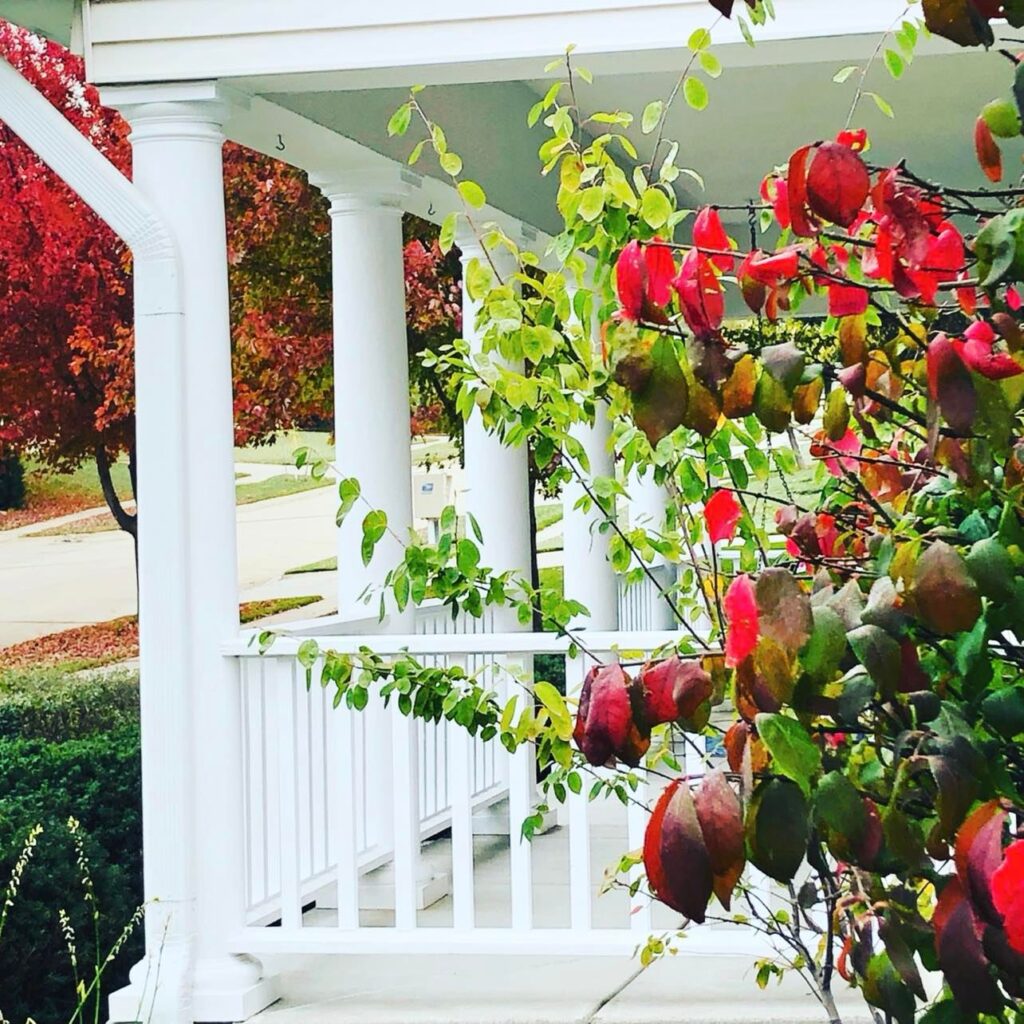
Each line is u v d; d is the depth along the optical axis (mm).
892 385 1944
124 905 6180
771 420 1568
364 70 4414
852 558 1706
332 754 5508
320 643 4469
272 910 4852
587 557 7797
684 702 1577
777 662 1327
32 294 12180
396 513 5773
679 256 2664
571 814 4363
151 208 4484
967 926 1225
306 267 12320
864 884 1652
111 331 12328
